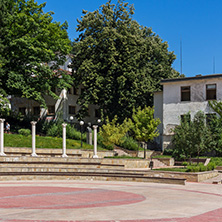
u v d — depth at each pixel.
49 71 41.88
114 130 37.47
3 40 39.72
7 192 15.12
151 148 46.47
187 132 29.56
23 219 8.80
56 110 49.09
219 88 40.88
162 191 16.81
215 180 24.28
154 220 9.00
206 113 41.41
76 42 50.94
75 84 49.25
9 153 28.95
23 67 41.25
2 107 39.69
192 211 10.84
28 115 50.16
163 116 44.22
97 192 15.78
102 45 47.50
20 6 43.00
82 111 46.94
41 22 43.72
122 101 46.88
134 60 47.62
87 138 40.25
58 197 13.58
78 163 27.95
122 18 50.22
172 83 44.00
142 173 24.75
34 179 22.44
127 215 9.68
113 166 29.61
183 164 37.25
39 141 35.03
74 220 8.77
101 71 48.09
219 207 11.97
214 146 38.00
